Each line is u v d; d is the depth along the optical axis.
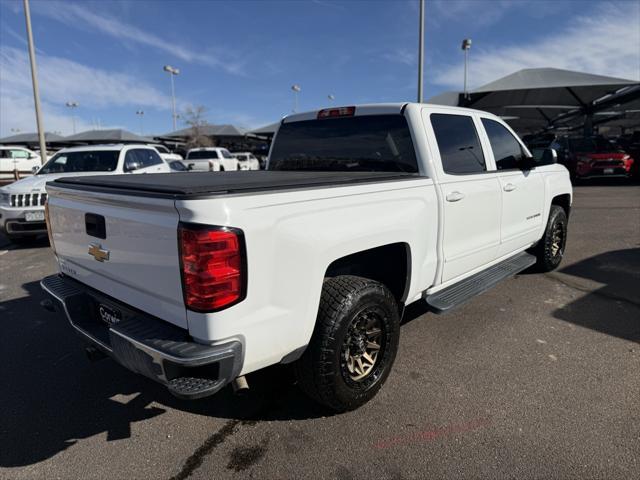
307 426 2.75
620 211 10.40
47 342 4.04
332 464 2.42
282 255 2.28
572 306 4.58
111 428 2.79
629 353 3.56
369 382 2.88
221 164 23.92
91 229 2.72
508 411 2.83
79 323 2.87
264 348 2.31
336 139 3.95
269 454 2.51
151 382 3.33
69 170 9.03
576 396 2.98
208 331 2.10
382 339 2.96
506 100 23.31
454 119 3.80
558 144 18.39
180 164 13.64
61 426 2.82
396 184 2.97
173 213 2.10
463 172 3.71
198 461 2.47
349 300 2.62
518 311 4.47
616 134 58.56
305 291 2.42
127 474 2.38
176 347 2.12
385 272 3.24
